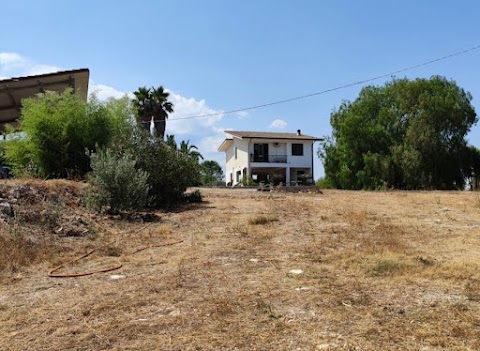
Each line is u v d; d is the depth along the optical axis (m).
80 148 14.77
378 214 11.87
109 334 3.75
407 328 3.71
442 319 3.91
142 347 3.46
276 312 4.20
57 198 10.34
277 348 3.38
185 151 15.45
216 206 14.16
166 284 5.27
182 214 12.09
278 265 6.20
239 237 8.58
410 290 4.86
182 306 4.45
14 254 6.56
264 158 43.56
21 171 14.09
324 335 3.61
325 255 6.78
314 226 9.82
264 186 23.27
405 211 12.58
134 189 10.99
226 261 6.53
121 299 4.75
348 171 33.03
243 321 3.98
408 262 6.02
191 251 7.31
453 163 30.69
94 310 4.39
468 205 13.91
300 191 21.98
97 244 7.99
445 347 3.33
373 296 4.66
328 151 35.47
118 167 10.98
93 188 11.27
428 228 9.46
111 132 15.16
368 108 34.03
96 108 15.32
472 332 3.60
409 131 30.72
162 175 13.98
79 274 5.93
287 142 43.84
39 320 4.15
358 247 7.29
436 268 5.75
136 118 17.03
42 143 14.35
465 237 8.32
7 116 21.77
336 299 4.56
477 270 5.62
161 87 42.41
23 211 8.53
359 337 3.55
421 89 31.94
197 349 3.40
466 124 31.00
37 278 5.77
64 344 3.56
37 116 14.29
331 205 14.09
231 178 50.16
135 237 8.73
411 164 29.97
